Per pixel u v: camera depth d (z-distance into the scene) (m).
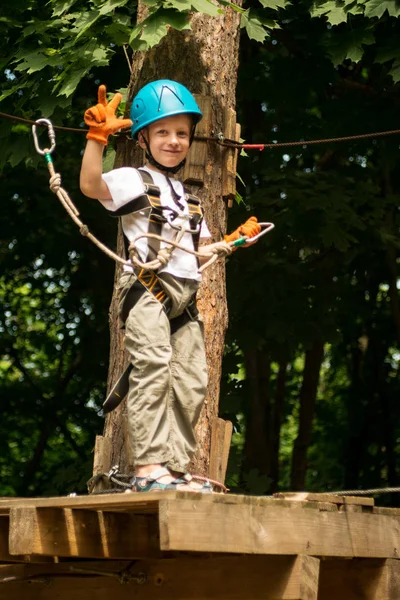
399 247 15.41
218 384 8.15
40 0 12.24
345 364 22.38
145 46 8.16
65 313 20.66
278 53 15.30
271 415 19.67
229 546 5.39
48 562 6.83
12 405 21.00
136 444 6.01
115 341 8.16
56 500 5.57
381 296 20.83
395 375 22.53
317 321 15.38
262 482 15.02
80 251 17.92
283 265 15.38
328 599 6.87
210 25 8.60
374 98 14.88
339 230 14.26
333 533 6.17
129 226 6.34
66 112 11.51
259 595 5.93
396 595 6.69
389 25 13.00
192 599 6.19
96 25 9.98
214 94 8.45
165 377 6.07
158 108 6.47
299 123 15.54
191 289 6.35
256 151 16.00
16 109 11.25
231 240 6.78
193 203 6.53
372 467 21.45
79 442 23.02
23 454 22.41
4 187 16.91
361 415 21.27
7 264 18.92
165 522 5.09
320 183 14.69
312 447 24.05
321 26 14.00
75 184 16.47
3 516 6.42
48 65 10.65
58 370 21.31
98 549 6.01
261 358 18.66
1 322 20.92
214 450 7.99
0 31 11.26
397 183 17.34
